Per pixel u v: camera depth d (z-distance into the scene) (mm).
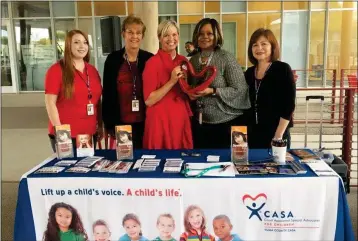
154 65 2137
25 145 5195
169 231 1676
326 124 5184
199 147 2406
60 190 1679
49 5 10695
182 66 2119
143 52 2627
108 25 4828
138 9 5984
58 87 2145
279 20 10555
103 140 2785
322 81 10531
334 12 10250
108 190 1660
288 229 1635
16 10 10742
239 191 1609
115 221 1691
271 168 1710
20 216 1710
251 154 2000
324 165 1763
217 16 10625
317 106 6840
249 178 1602
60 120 2207
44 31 10977
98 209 1687
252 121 2365
